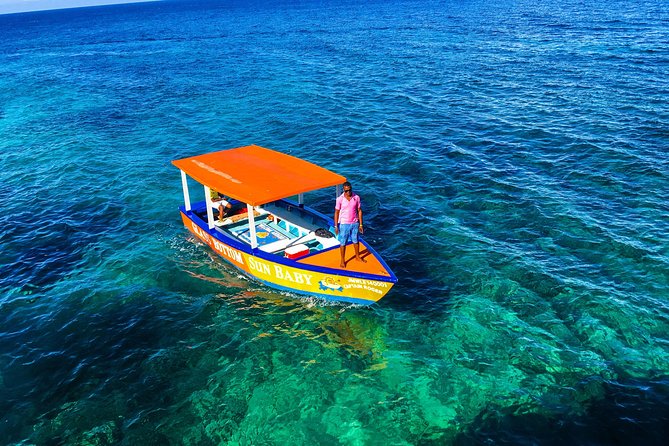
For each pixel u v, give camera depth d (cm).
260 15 14275
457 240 1797
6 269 1753
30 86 5131
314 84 4416
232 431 1088
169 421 1117
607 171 2273
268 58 6028
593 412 1085
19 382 1245
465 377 1198
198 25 12319
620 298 1432
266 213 1811
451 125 3055
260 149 1842
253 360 1284
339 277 1398
